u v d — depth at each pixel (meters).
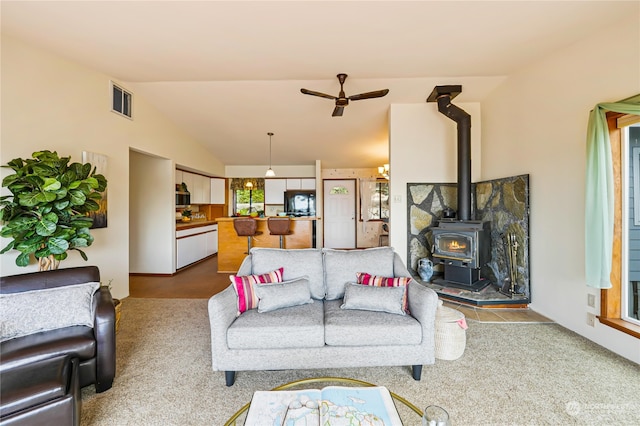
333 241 7.95
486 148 4.01
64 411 1.32
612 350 2.24
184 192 5.82
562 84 2.71
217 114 4.59
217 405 1.70
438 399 1.72
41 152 2.30
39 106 2.68
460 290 3.48
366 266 2.43
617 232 2.28
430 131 4.16
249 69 3.23
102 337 1.81
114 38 2.54
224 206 7.58
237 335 1.83
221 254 5.23
